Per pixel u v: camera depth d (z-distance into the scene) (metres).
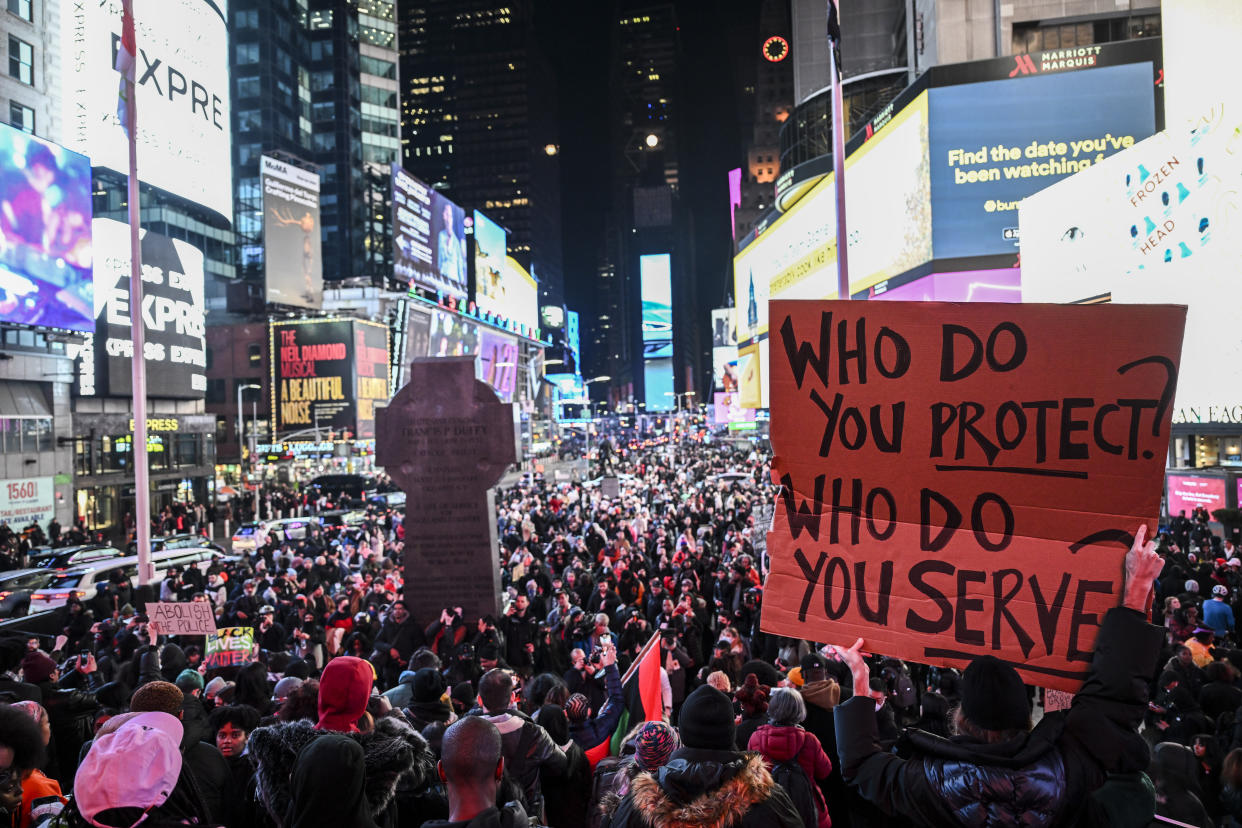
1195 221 20.30
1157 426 3.31
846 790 5.21
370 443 71.69
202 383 52.00
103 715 6.97
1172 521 21.14
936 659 3.38
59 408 39.34
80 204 35.59
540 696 6.85
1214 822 6.47
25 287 32.53
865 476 3.59
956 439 3.50
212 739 5.99
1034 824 2.46
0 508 34.75
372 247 108.56
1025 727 2.66
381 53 113.06
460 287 99.38
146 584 14.94
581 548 19.42
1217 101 19.78
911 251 37.41
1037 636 3.28
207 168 62.59
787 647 9.92
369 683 4.21
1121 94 33.88
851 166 44.38
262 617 12.52
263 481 59.41
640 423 178.12
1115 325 3.36
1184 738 7.30
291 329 70.06
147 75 55.00
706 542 21.23
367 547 22.72
